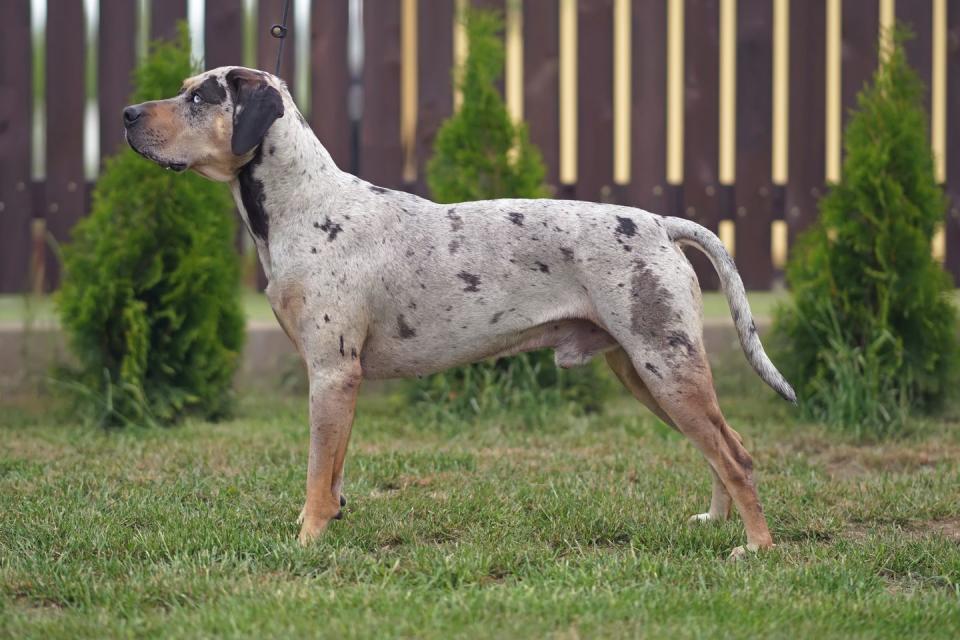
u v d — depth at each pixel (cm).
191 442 904
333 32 1178
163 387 1002
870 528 687
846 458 883
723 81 1335
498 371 1048
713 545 635
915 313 990
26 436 945
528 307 622
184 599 536
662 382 605
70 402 1022
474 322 623
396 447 900
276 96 615
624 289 605
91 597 541
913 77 1024
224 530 636
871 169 990
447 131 1039
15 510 683
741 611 516
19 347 1151
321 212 618
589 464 837
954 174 1206
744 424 1012
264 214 622
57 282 1177
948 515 716
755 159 1206
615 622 502
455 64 1192
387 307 621
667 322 603
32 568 574
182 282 988
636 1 1190
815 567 584
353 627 486
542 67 1190
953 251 1209
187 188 989
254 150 616
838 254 1013
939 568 600
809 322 1018
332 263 611
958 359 1005
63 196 1171
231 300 1045
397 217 627
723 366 1193
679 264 613
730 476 619
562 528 659
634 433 967
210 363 1020
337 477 638
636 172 1205
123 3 1154
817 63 1202
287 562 588
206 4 1164
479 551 600
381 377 645
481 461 846
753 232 1212
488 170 1029
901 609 527
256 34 1181
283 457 855
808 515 700
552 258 616
